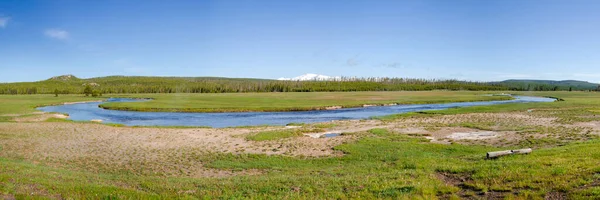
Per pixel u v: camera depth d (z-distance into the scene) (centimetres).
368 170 2223
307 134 4144
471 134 3806
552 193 1383
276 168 2534
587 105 7400
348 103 9806
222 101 10775
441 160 2345
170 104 9456
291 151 3105
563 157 1998
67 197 1534
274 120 6225
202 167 2611
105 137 3931
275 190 1714
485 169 1828
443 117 5641
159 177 2227
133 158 2911
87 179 2031
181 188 1794
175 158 2905
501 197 1419
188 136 3994
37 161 2752
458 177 1802
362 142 3350
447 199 1465
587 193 1298
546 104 8000
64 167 2564
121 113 7656
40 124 4891
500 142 3269
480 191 1526
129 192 1652
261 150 3162
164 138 3866
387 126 4588
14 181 1738
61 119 6159
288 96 14362
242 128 4819
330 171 2238
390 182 1725
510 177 1628
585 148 2272
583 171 1574
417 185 1627
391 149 3028
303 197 1561
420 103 10312
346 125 4859
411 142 3344
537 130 3850
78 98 14125
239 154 3012
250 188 1775
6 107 8225
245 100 11288
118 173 2416
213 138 3828
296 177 2006
